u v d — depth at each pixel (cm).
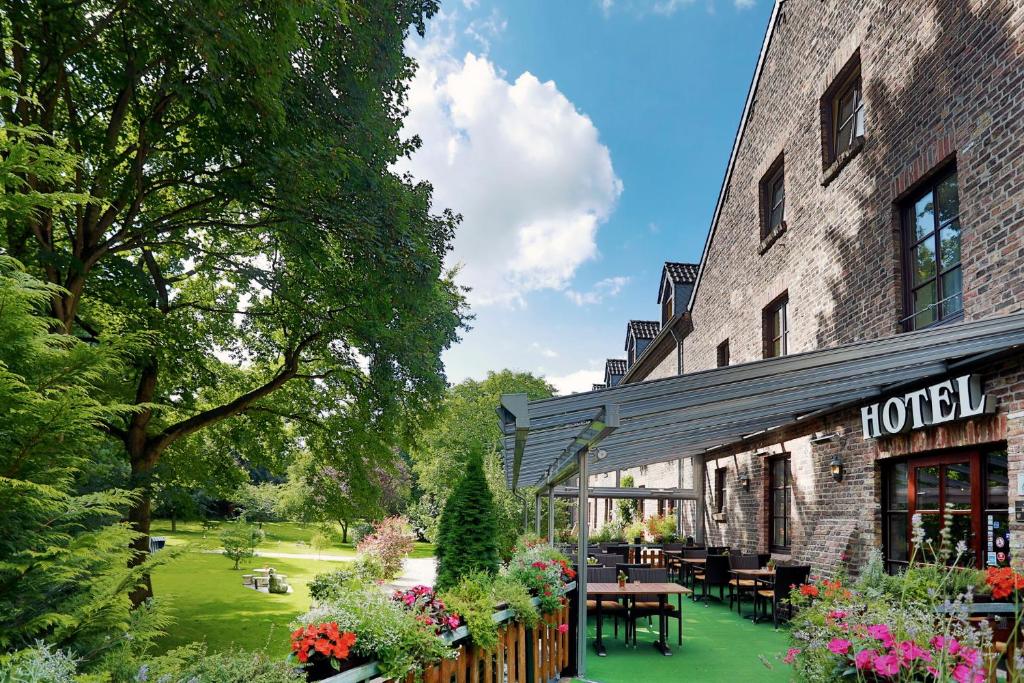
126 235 1008
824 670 376
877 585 600
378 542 2088
